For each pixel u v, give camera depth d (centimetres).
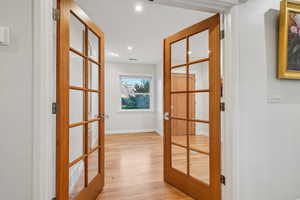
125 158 318
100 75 196
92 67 201
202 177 175
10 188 97
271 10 153
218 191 155
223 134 151
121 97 582
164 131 224
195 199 179
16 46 98
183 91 201
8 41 97
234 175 140
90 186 169
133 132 582
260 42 150
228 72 145
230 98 143
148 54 468
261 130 149
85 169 165
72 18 151
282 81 157
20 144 98
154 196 188
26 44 100
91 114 202
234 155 141
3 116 96
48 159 104
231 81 143
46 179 102
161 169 267
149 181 225
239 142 142
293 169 159
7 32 96
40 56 101
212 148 161
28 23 100
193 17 257
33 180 99
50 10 107
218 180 155
